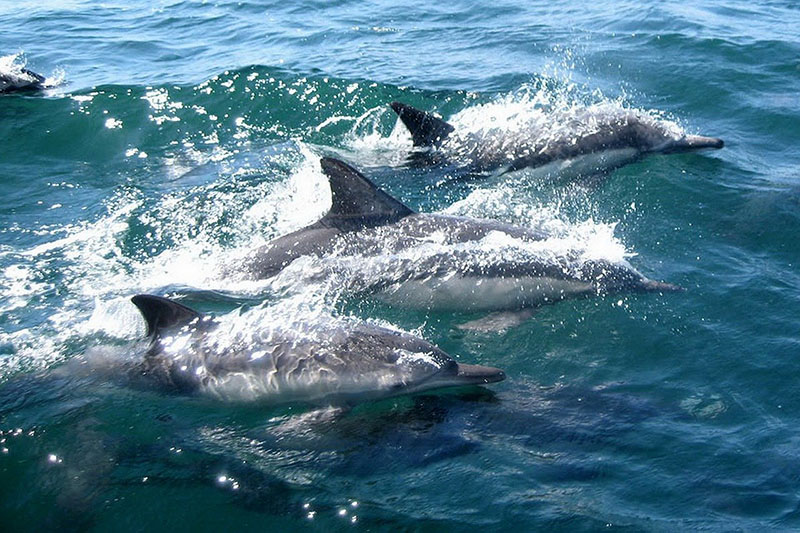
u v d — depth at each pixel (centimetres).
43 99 1529
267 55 1805
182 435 745
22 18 2189
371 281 954
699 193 1182
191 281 985
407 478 685
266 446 729
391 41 1909
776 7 2105
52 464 713
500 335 892
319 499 668
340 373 767
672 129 1333
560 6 2167
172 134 1427
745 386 789
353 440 729
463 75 1659
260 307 923
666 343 861
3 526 659
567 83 1609
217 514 660
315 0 2270
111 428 751
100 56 1850
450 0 2253
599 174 1248
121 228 1120
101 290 971
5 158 1337
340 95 1538
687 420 743
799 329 869
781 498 650
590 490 666
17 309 934
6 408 773
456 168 1256
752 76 1595
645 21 1956
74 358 835
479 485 673
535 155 1255
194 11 2220
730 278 969
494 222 1016
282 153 1348
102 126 1440
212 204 1182
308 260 976
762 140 1364
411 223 998
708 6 2100
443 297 946
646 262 1013
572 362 841
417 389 772
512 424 741
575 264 962
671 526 629
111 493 682
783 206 1128
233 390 776
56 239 1095
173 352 798
